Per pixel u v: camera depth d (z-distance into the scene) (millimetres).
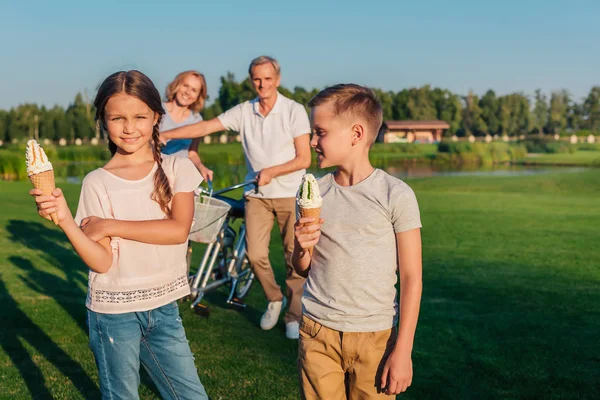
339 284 2318
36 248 8102
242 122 4887
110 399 2414
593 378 3777
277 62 4727
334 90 2406
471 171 32625
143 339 2463
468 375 3832
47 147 39156
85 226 2293
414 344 4383
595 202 13961
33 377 3762
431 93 90625
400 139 81438
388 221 2318
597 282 6270
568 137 80062
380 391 2340
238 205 5262
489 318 5000
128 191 2412
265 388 3652
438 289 5980
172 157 2539
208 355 4188
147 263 2379
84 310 5184
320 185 2490
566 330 4680
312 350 2387
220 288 6117
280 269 7113
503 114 94125
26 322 4812
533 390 3619
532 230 9734
